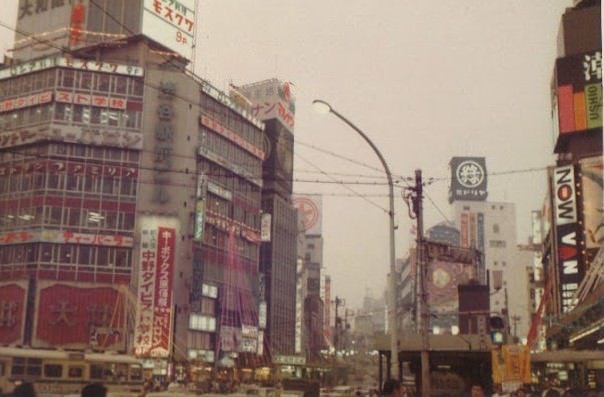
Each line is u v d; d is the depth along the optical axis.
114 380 38.00
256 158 97.56
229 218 89.19
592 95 61.78
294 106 124.94
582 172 61.84
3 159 76.81
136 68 79.31
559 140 64.38
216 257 85.50
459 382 26.61
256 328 94.12
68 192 74.19
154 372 70.06
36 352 35.94
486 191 173.38
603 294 23.39
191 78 82.50
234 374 85.94
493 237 164.88
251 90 119.94
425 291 23.44
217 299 84.62
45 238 72.25
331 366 100.44
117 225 74.44
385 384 7.38
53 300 70.81
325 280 152.62
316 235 178.75
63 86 76.81
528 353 20.12
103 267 72.69
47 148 75.38
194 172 80.88
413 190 24.34
